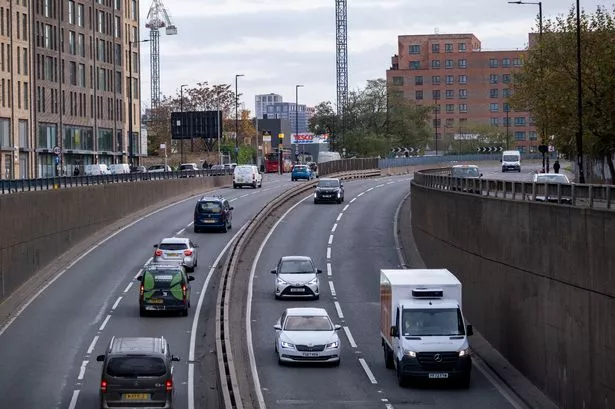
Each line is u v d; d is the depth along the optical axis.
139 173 89.06
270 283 57.97
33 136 109.19
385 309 39.47
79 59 122.31
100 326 45.41
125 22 138.38
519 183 40.91
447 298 37.59
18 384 35.47
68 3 119.25
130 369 29.27
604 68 62.53
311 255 67.12
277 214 86.69
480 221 45.97
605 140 64.25
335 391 35.22
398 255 67.38
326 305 52.47
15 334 43.81
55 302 50.75
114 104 133.50
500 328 41.69
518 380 36.91
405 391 35.41
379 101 198.62
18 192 55.25
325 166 128.50
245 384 36.03
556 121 65.00
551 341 33.91
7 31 102.88
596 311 29.34
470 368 35.91
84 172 111.75
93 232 72.50
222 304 48.25
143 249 66.94
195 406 32.56
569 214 32.00
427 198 64.12
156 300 47.22
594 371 29.42
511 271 39.81
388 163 151.50
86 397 33.69
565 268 32.38
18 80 105.44
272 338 44.50
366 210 90.00
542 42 68.25
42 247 59.25
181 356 39.66
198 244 69.69
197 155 187.00
